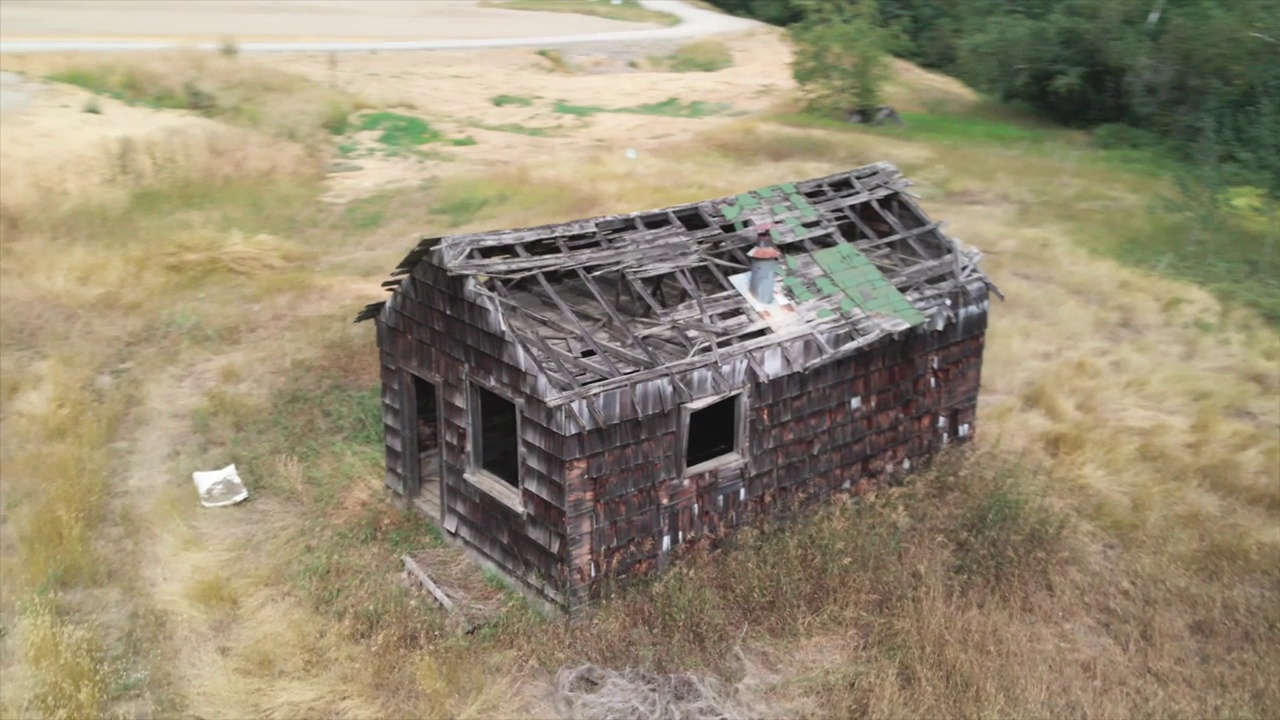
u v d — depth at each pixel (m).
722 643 9.84
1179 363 16.59
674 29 51.97
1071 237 21.89
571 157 27.11
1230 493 13.03
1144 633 10.29
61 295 18.03
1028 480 12.59
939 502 12.08
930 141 29.92
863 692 9.30
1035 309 18.47
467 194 23.66
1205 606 10.68
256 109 29.92
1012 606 10.53
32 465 13.04
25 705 9.30
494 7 56.72
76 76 30.58
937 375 12.70
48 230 20.53
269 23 46.22
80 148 24.42
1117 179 26.00
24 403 14.64
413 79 36.38
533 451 10.02
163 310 17.94
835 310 11.52
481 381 10.48
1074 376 15.85
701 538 10.88
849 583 10.52
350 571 11.19
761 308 11.28
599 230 11.52
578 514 9.86
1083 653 10.01
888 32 34.19
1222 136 24.53
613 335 10.73
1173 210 22.67
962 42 37.81
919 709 9.09
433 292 10.88
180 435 14.16
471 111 32.59
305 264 20.36
